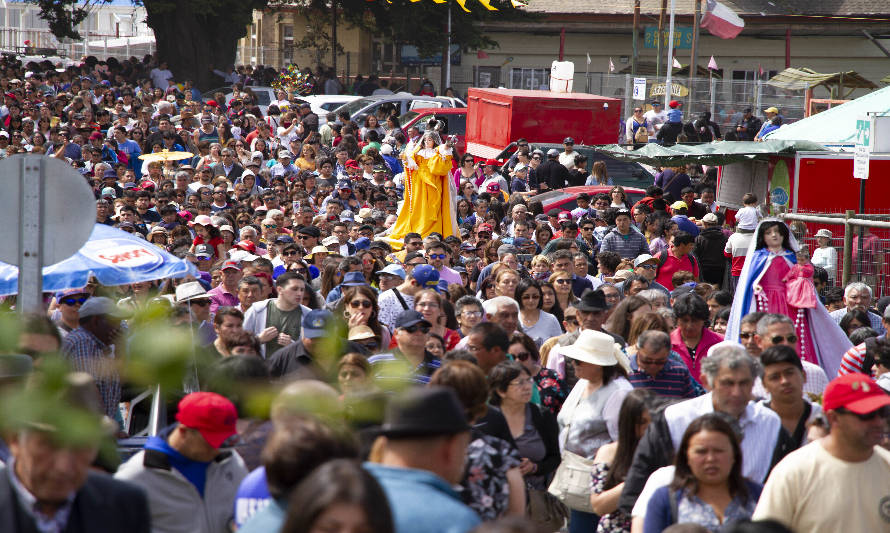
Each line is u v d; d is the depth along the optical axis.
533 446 21.59
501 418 18.81
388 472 11.52
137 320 7.66
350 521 8.49
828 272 46.75
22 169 19.17
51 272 22.70
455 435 12.06
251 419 8.30
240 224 53.91
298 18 185.88
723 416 16.77
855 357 27.42
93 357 7.51
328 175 77.19
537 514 22.06
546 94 98.62
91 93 111.12
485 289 40.25
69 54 192.38
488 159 95.62
